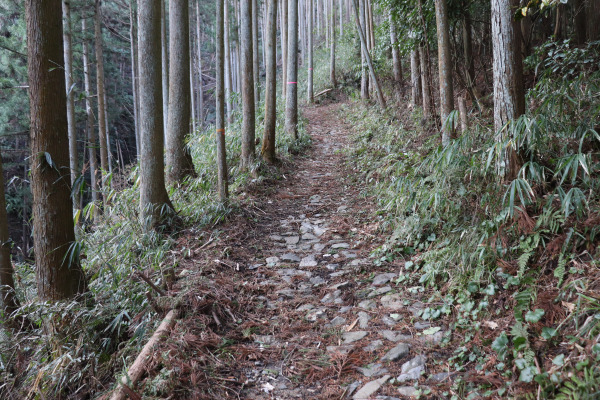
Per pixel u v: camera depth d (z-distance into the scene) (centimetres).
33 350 328
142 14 473
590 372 185
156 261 401
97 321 310
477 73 877
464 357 246
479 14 820
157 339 281
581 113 389
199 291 338
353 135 1080
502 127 358
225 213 538
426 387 230
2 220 366
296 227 537
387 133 880
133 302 338
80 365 292
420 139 753
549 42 529
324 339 293
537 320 238
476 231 334
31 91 297
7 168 1431
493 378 220
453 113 407
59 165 306
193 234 495
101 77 1099
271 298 358
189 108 661
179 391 239
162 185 501
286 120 1010
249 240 494
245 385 250
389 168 617
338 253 442
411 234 409
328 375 255
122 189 597
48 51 294
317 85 1900
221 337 296
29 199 1428
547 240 303
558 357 210
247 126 726
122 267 398
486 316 273
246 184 663
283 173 771
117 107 1994
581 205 277
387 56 1460
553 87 439
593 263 258
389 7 838
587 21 622
